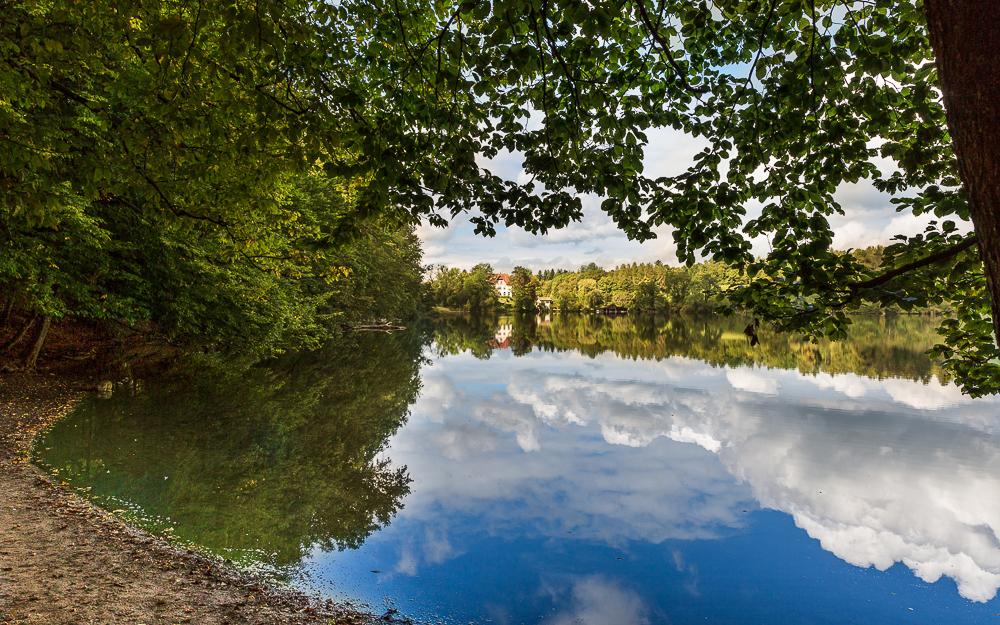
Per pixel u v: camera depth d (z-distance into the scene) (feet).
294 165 14.28
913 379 59.57
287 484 25.34
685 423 39.47
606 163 12.97
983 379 13.41
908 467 28.68
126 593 13.97
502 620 14.71
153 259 44.68
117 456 26.94
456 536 20.16
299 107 14.06
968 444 33.22
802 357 83.30
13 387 36.86
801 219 12.73
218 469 26.63
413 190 13.52
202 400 41.68
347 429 36.96
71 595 13.44
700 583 16.85
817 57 11.66
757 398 49.19
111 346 57.21
